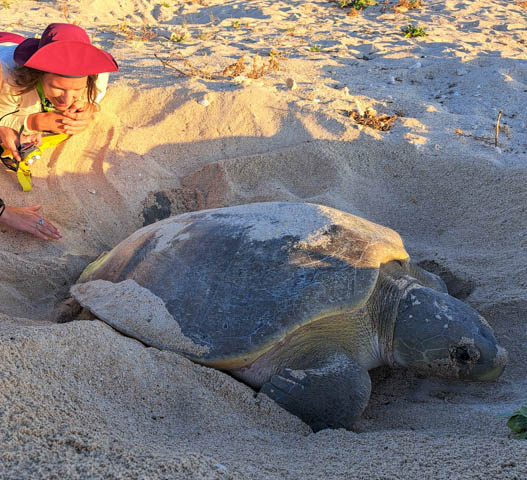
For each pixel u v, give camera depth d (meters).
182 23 8.88
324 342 2.85
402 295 3.00
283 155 4.78
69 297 3.63
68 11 8.80
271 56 6.92
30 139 4.20
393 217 4.48
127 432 2.05
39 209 4.19
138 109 5.15
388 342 3.01
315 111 5.17
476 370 2.81
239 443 2.19
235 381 2.68
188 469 1.71
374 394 3.02
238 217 3.25
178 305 2.94
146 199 4.48
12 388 2.03
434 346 2.85
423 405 2.84
